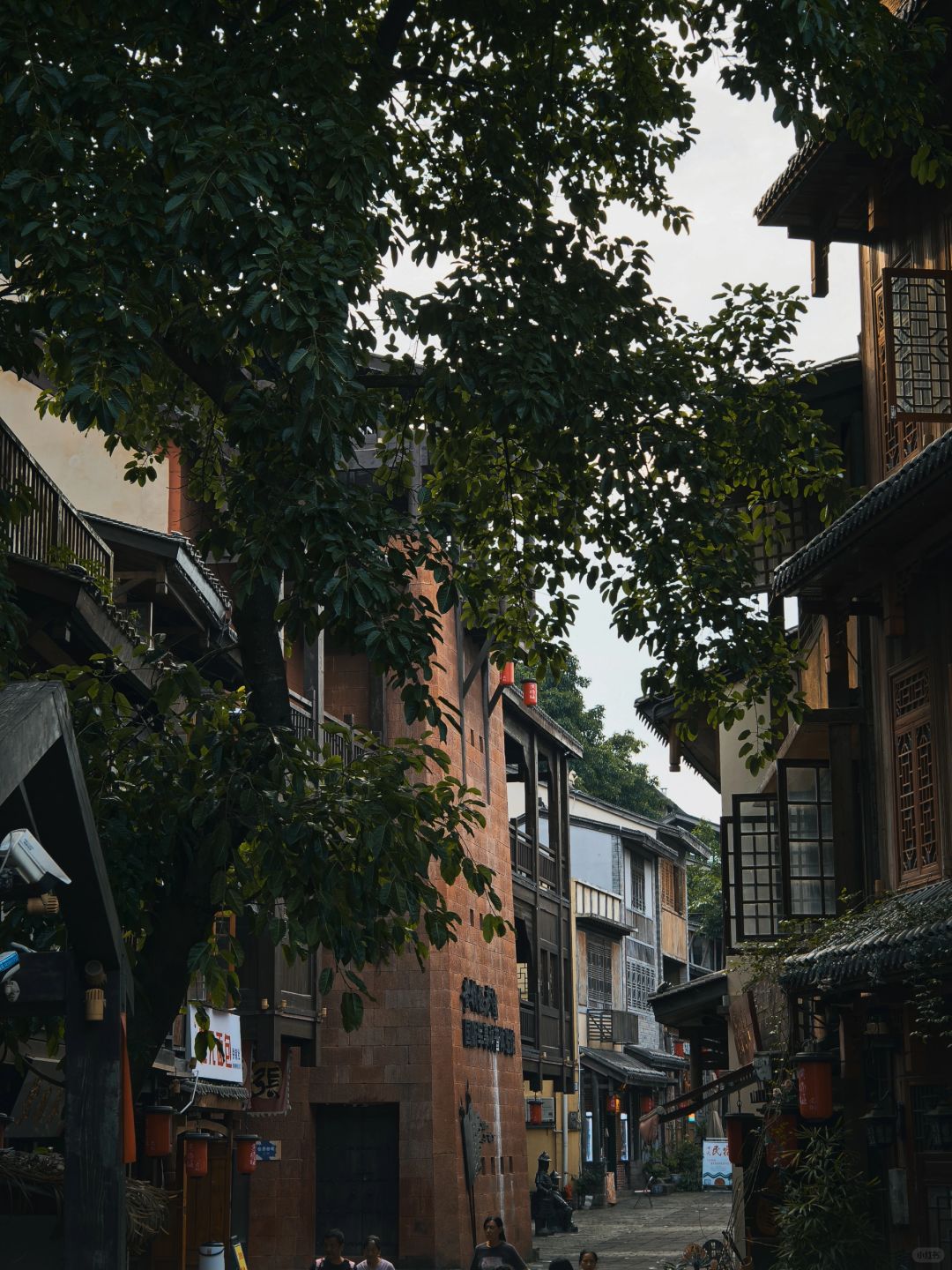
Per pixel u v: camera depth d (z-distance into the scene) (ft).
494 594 44.47
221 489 43.80
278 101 32.50
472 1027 96.58
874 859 48.42
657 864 207.62
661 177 41.98
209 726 33.88
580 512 42.14
